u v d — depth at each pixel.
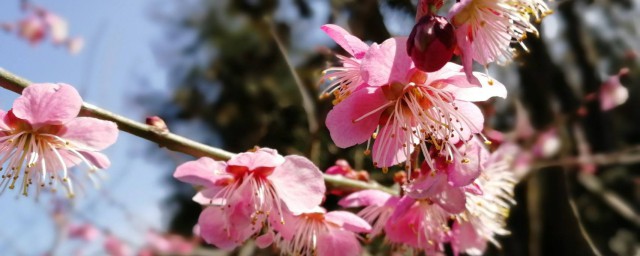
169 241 0.49
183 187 0.73
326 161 0.37
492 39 0.15
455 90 0.16
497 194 0.19
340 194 0.19
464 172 0.16
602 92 0.39
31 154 0.16
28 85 0.16
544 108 0.32
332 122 0.16
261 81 0.61
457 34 0.15
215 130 0.69
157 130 0.16
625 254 0.45
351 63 0.16
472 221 0.18
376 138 0.16
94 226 0.47
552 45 0.39
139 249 0.48
